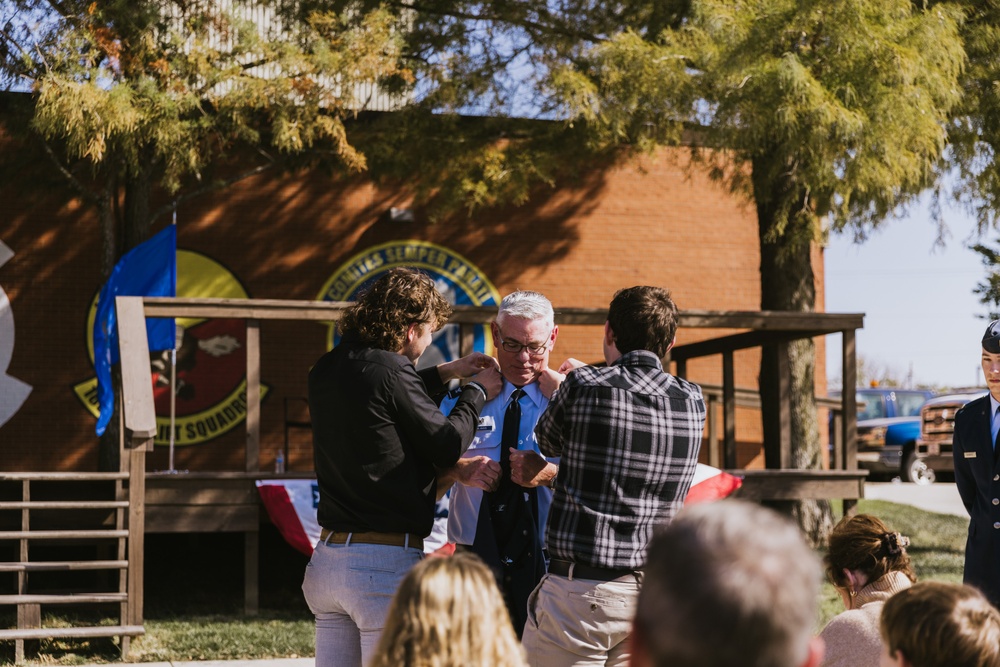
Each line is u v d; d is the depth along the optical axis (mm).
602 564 3578
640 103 11414
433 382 4258
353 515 3766
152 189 15047
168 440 15055
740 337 13000
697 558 1312
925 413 22375
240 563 12898
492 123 13039
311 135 11344
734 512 1352
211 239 15281
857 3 10117
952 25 10672
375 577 3697
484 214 16156
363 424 3725
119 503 8773
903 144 10367
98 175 13688
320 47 11086
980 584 5332
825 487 11422
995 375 5309
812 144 10414
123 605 8320
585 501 3615
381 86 12414
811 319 11273
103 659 8055
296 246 15570
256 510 9930
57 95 9945
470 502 4367
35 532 8484
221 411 15219
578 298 16359
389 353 3807
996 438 5309
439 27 12891
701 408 3779
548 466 3975
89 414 14789
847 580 3822
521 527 4254
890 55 10172
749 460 17125
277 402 15445
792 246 12281
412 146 13062
